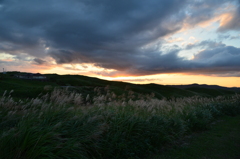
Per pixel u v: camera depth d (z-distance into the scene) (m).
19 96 19.92
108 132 5.25
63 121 4.95
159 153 5.45
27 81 53.97
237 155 5.30
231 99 18.19
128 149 4.96
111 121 5.71
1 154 3.35
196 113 9.83
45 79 62.69
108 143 4.82
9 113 5.12
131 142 5.23
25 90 22.06
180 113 9.15
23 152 3.57
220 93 73.19
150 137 5.81
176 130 6.91
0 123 4.88
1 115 5.25
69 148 3.80
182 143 6.51
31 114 5.16
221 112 13.27
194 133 7.94
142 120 6.16
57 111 5.54
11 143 3.60
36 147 3.57
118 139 5.08
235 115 13.64
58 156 3.66
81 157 3.85
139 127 5.77
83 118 5.24
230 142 6.52
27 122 4.42
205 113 10.36
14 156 3.41
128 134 5.37
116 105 8.26
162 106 9.69
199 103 14.30
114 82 73.62
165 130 6.44
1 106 6.07
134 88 56.16
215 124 10.02
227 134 7.69
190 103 13.55
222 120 11.39
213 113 12.15
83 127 4.70
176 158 5.05
